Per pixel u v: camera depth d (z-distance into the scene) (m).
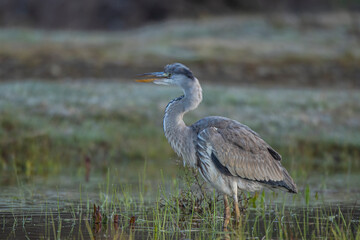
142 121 17.59
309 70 25.53
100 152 15.74
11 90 19.08
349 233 8.41
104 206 10.16
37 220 9.04
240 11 43.28
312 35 32.97
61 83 20.81
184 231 8.64
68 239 7.94
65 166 14.73
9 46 28.08
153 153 15.91
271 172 9.41
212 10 42.88
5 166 14.22
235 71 24.86
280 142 16.66
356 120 18.42
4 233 8.20
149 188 11.82
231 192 9.27
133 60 25.69
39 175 13.52
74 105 18.09
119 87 20.58
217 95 19.72
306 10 44.47
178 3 42.94
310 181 13.11
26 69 23.33
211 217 9.52
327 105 19.39
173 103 9.52
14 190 11.55
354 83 24.09
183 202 9.92
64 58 25.09
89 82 21.47
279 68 25.58
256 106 19.05
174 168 14.43
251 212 10.06
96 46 29.05
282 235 8.35
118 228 8.69
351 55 27.61
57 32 35.62
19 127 16.06
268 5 44.03
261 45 30.09
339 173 14.43
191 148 9.34
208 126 9.30
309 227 8.84
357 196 11.31
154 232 8.46
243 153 9.19
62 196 11.01
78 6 43.38
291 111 18.75
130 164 15.16
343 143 16.69
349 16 37.38
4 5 44.16
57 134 16.03
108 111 17.86
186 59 26.14
